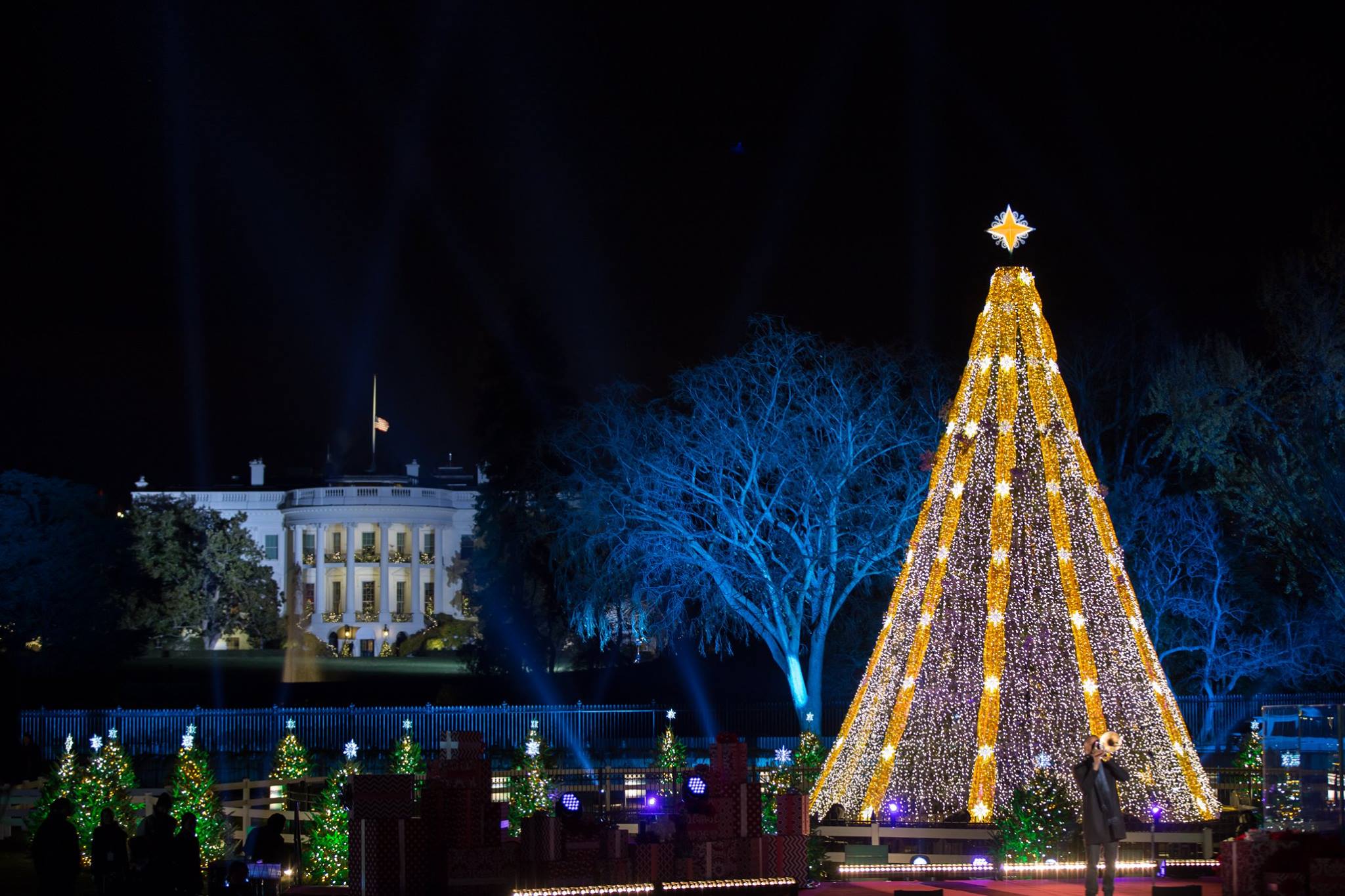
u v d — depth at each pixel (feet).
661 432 146.72
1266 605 148.87
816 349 145.79
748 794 52.39
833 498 141.08
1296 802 54.60
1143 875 56.29
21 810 84.07
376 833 47.52
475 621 328.08
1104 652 61.72
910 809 61.16
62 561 233.96
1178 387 148.66
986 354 64.44
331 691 211.00
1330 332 138.21
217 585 317.01
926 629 62.28
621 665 222.69
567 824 50.52
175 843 56.24
